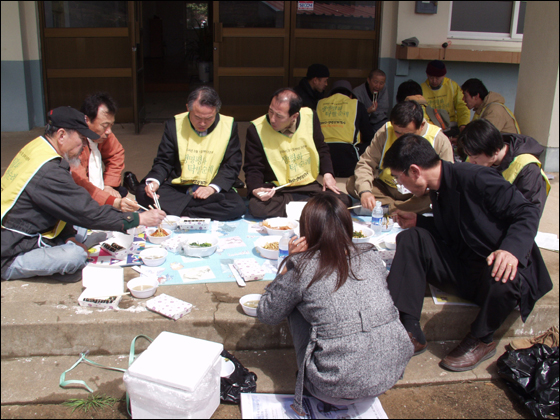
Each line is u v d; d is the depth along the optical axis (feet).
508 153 10.05
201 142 12.40
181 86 38.52
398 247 8.39
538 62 18.34
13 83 23.18
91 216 9.02
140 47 24.35
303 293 6.67
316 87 17.76
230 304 8.74
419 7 23.36
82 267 9.32
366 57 25.21
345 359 6.42
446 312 8.87
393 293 8.20
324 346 6.51
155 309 8.38
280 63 25.14
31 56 23.94
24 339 8.19
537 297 8.34
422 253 8.43
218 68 24.94
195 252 10.30
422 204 12.30
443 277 8.65
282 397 7.46
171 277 9.51
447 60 23.36
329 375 6.48
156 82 39.24
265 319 7.18
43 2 23.66
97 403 7.41
